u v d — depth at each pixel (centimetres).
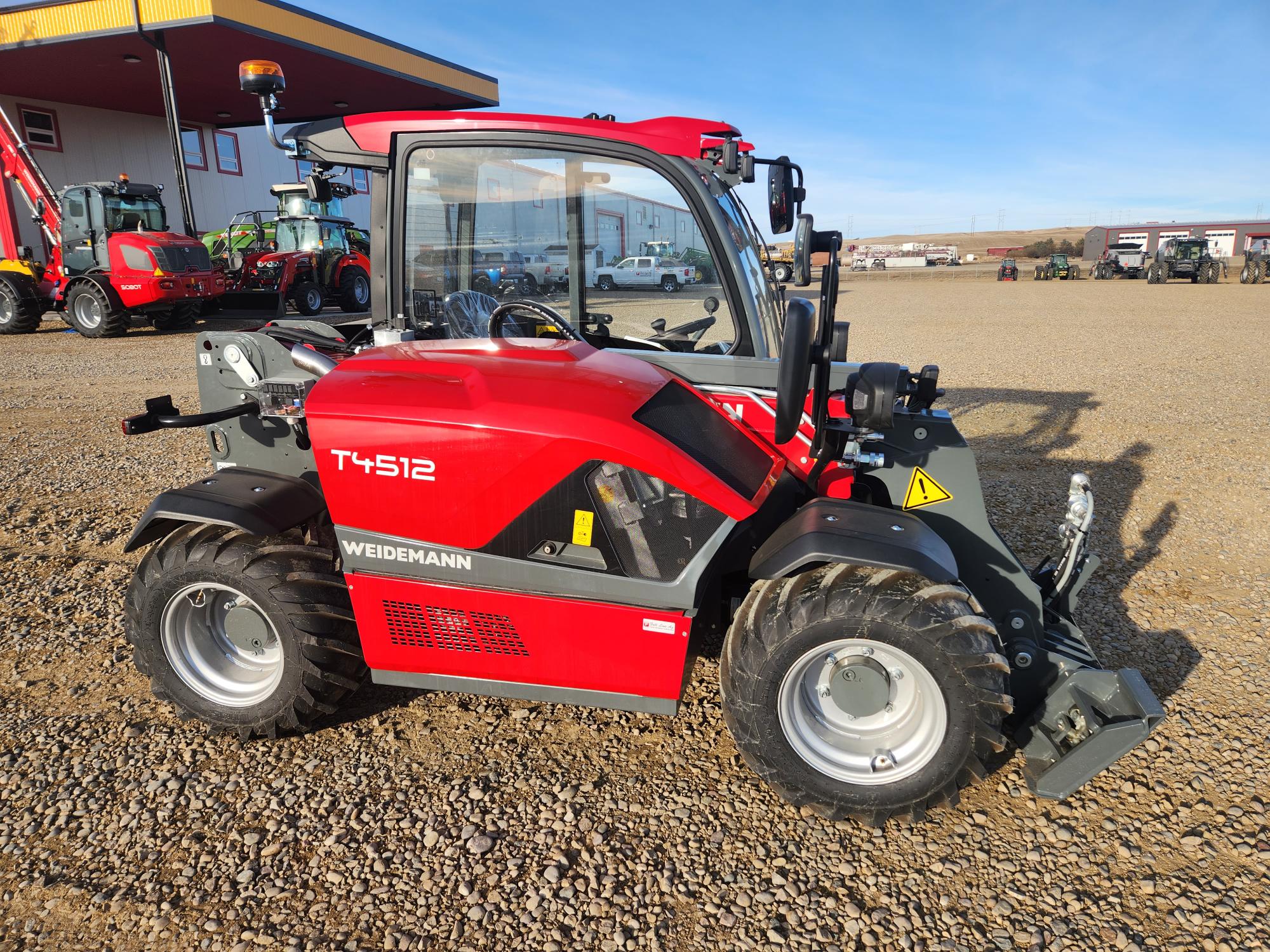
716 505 246
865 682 243
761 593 247
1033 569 446
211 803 261
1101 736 246
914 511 291
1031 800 263
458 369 268
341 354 334
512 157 294
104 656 351
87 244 1434
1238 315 1920
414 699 319
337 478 258
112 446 704
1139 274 3953
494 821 253
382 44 1898
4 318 1460
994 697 231
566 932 213
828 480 289
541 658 266
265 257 1606
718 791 267
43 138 1986
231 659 295
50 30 1583
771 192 317
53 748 288
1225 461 654
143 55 1692
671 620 252
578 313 306
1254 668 345
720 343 295
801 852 241
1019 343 1396
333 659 279
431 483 251
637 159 282
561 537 252
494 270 308
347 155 304
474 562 257
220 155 2366
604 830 249
